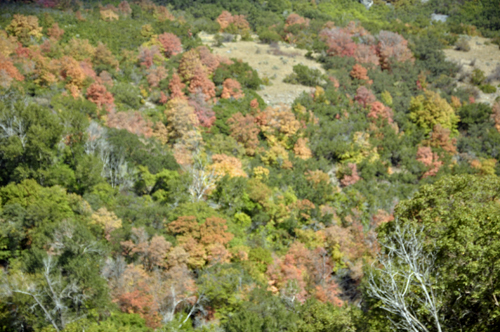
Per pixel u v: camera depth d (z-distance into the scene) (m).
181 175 52.31
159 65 83.06
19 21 80.94
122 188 51.72
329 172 69.50
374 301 25.16
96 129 56.12
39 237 36.78
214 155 59.59
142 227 39.56
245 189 53.41
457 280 21.58
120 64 81.50
